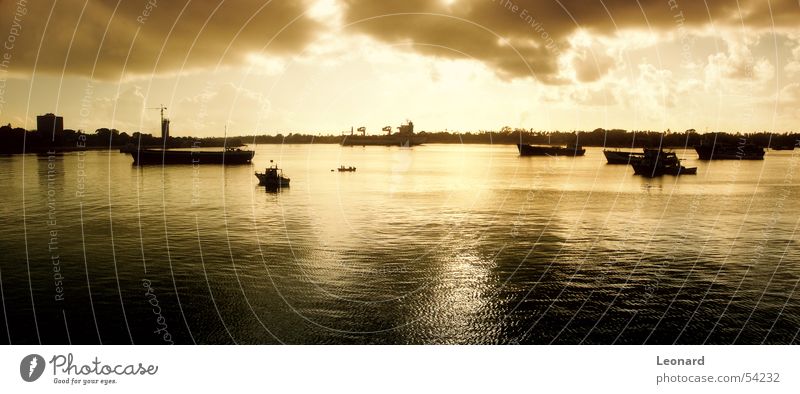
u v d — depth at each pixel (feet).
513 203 172.76
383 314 66.64
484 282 80.28
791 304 69.56
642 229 125.39
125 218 137.90
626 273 85.20
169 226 126.41
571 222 135.74
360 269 87.92
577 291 75.66
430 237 115.85
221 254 97.86
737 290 75.61
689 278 81.97
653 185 227.81
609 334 60.90
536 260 94.53
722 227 127.24
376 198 184.65
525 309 68.59
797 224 130.62
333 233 119.75
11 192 190.29
